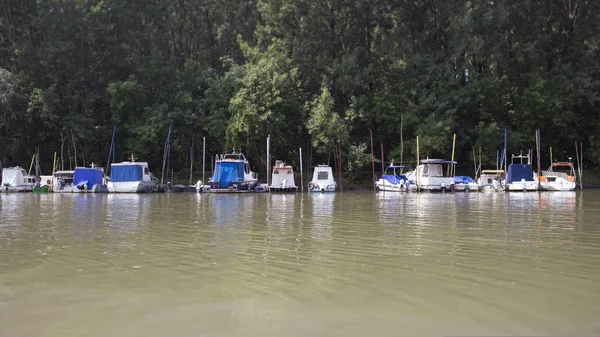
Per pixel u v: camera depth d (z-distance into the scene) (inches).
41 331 195.3
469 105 1744.6
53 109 1583.4
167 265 317.4
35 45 1763.0
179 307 225.6
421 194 1354.6
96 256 350.3
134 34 1809.8
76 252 366.6
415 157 1685.5
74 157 1674.5
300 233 474.0
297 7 1795.0
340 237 444.1
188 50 2149.4
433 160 1480.1
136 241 422.0
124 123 1717.5
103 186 1425.9
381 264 318.0
